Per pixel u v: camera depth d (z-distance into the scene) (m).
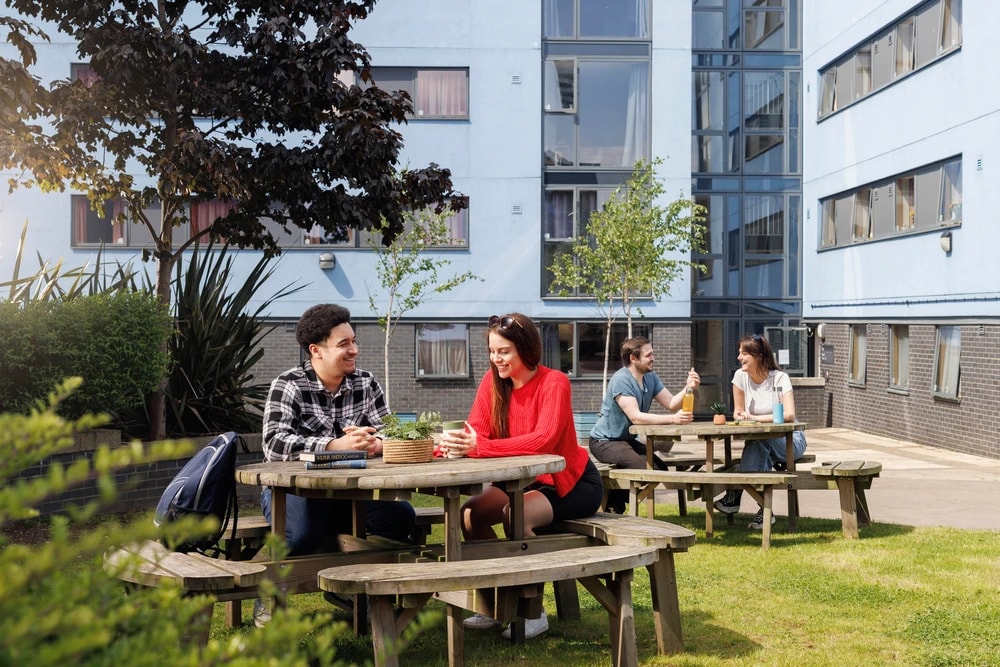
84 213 20.64
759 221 23.78
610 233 19.33
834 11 21.94
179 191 9.89
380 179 10.47
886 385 19.84
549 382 5.11
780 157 23.83
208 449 4.38
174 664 1.22
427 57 21.45
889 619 5.20
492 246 21.47
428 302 21.38
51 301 8.35
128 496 8.86
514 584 3.71
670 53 21.86
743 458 8.79
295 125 10.68
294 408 5.20
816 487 7.89
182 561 4.08
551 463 4.56
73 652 1.03
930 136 17.95
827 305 22.52
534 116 21.53
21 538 7.24
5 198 20.45
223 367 10.26
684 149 21.86
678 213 19.88
